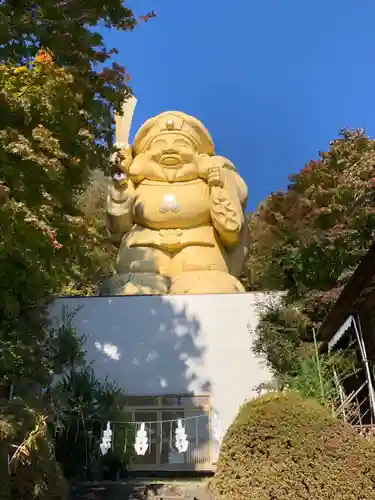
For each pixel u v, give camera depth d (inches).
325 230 602.5
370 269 301.4
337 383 378.6
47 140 280.2
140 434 362.3
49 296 413.4
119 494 351.9
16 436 289.0
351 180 627.2
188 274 553.0
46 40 331.3
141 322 488.4
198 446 439.2
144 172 610.2
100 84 353.4
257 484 243.3
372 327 362.6
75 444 393.7
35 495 288.7
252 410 265.9
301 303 484.4
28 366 354.3
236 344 475.5
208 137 636.1
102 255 600.1
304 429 251.6
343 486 235.3
